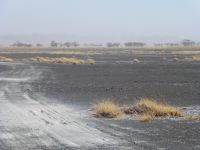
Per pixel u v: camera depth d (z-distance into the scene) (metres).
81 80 40.97
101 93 29.72
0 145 12.62
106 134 14.51
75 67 63.88
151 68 61.94
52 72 52.28
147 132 14.91
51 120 17.78
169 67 64.56
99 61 86.69
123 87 34.28
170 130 15.33
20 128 15.80
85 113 20.02
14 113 19.83
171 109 19.88
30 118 18.33
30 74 48.38
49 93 29.50
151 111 19.48
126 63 77.88
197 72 53.31
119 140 13.38
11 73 49.56
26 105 22.94
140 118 18.23
